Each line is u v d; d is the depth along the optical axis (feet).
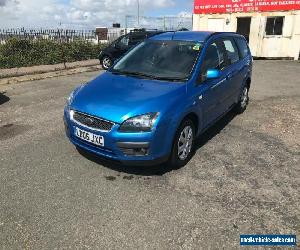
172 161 14.34
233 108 22.34
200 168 14.99
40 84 33.76
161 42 17.79
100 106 13.33
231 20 65.31
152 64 16.49
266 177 14.34
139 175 14.15
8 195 12.48
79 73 42.16
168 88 14.35
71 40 59.00
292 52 61.52
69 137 14.69
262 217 11.55
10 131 19.25
